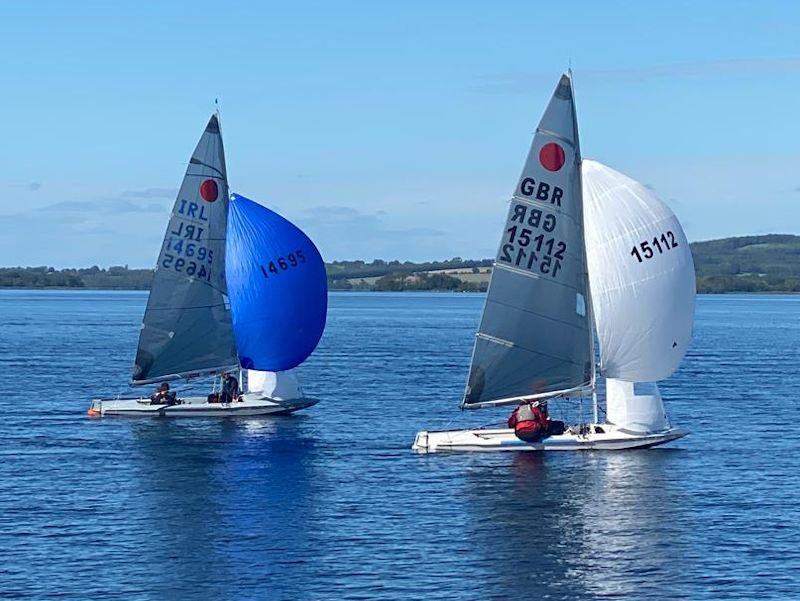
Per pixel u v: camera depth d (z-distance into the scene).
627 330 52.03
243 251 63.88
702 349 133.88
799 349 134.38
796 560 36.81
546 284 52.81
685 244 52.03
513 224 52.66
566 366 53.22
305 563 36.47
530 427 53.00
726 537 39.44
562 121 52.34
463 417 68.69
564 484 47.16
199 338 65.69
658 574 35.44
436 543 38.78
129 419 65.69
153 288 65.38
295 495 45.69
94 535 39.66
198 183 65.00
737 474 49.62
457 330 179.00
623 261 51.59
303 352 65.56
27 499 44.91
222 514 42.62
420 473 49.75
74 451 55.31
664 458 53.22
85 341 141.38
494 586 34.31
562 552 37.72
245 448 56.31
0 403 73.88
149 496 45.56
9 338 146.50
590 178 52.25
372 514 42.59
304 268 64.25
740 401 77.50
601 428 53.88
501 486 46.91
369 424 65.12
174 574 35.31
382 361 112.00
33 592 33.66
